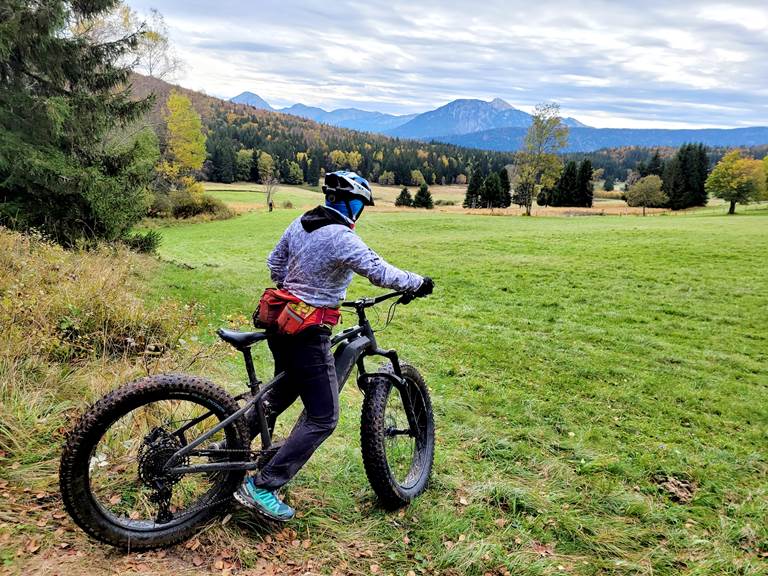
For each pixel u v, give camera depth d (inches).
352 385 244.5
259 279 608.4
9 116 498.3
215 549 101.7
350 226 107.4
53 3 490.3
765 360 372.5
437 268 776.3
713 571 115.6
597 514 137.6
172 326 219.8
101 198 547.2
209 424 125.0
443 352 341.7
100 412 91.2
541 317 485.7
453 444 179.8
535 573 106.8
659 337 425.1
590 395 269.3
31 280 221.8
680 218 1993.1
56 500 105.7
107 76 575.8
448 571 105.7
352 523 117.5
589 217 2132.1
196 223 1919.3
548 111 2224.4
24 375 149.1
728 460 193.0
